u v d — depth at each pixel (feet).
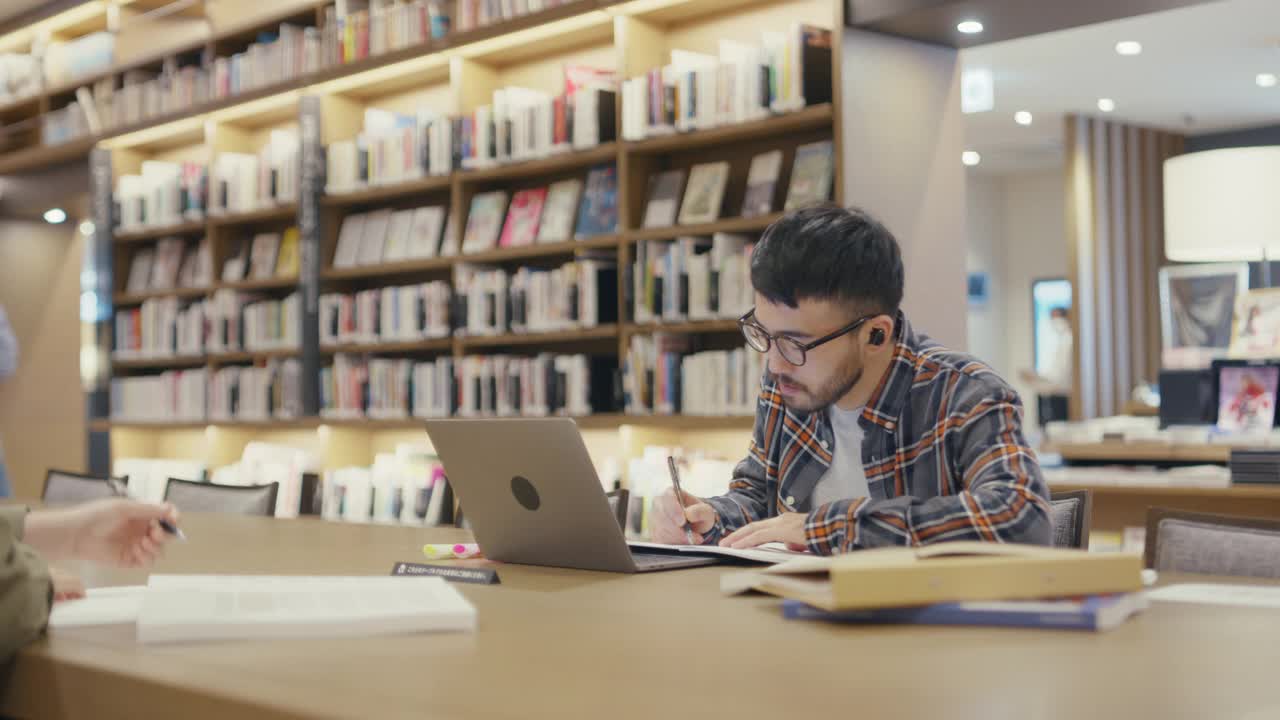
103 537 4.78
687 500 6.95
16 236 29.45
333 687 3.10
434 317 18.44
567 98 16.48
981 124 38.04
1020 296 47.75
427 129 18.42
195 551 6.91
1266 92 34.12
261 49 20.94
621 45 16.07
